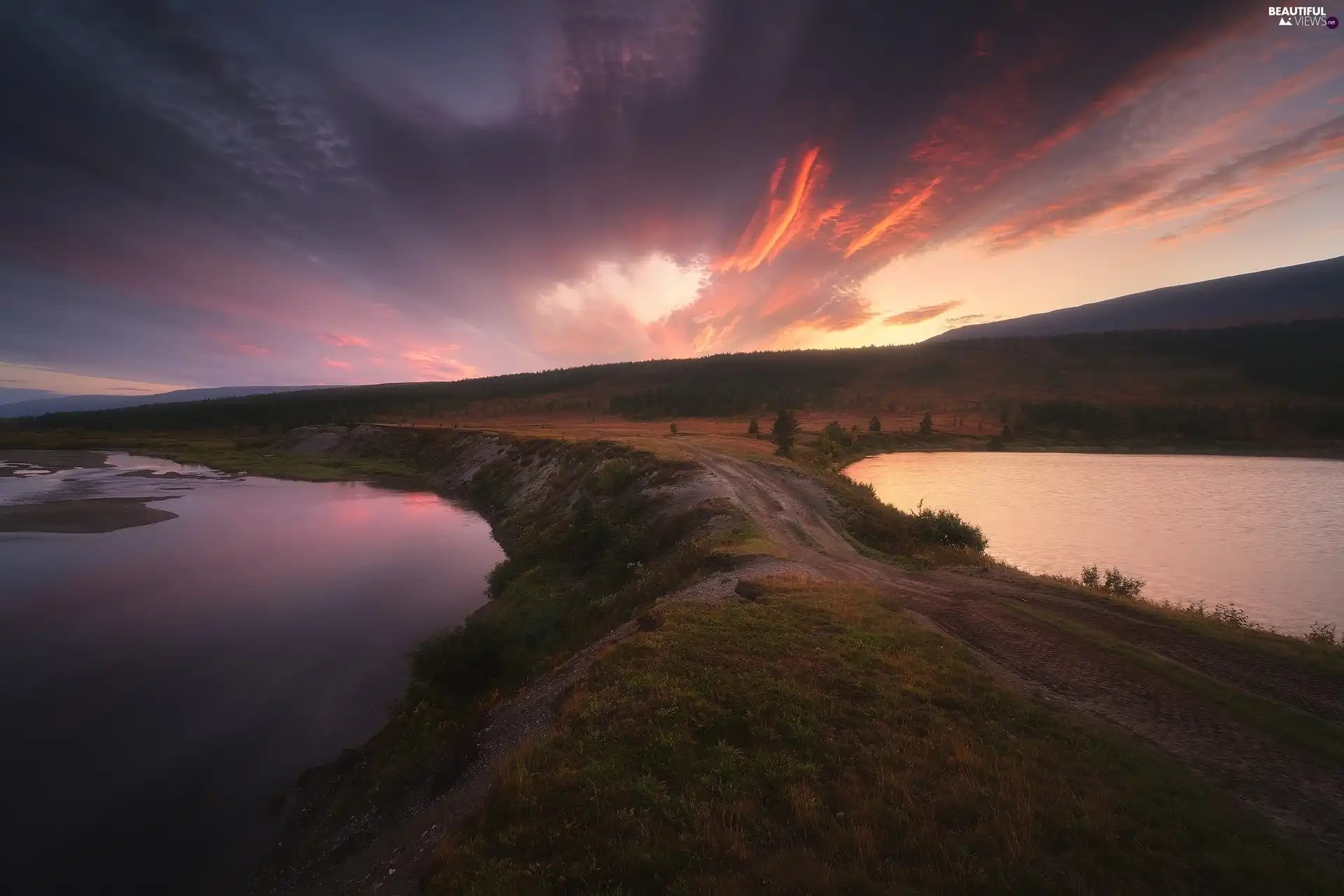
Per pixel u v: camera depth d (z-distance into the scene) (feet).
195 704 63.41
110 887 39.32
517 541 133.18
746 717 32.50
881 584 66.69
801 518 106.01
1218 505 185.88
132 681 68.64
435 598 99.45
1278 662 45.50
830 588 56.18
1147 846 23.00
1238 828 24.45
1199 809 25.58
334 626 86.17
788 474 144.05
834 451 276.41
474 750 40.96
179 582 107.45
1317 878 21.50
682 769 28.58
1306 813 26.66
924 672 38.32
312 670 71.61
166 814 46.39
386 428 357.41
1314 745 32.40
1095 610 57.82
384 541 142.51
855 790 26.25
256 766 52.70
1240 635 51.72
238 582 107.76
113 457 346.54
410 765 46.60
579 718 34.24
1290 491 215.10
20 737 57.31
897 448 366.43
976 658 42.55
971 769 27.68
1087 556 123.85
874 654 40.52
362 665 73.05
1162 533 146.20
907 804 25.14
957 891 20.45
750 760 28.96
